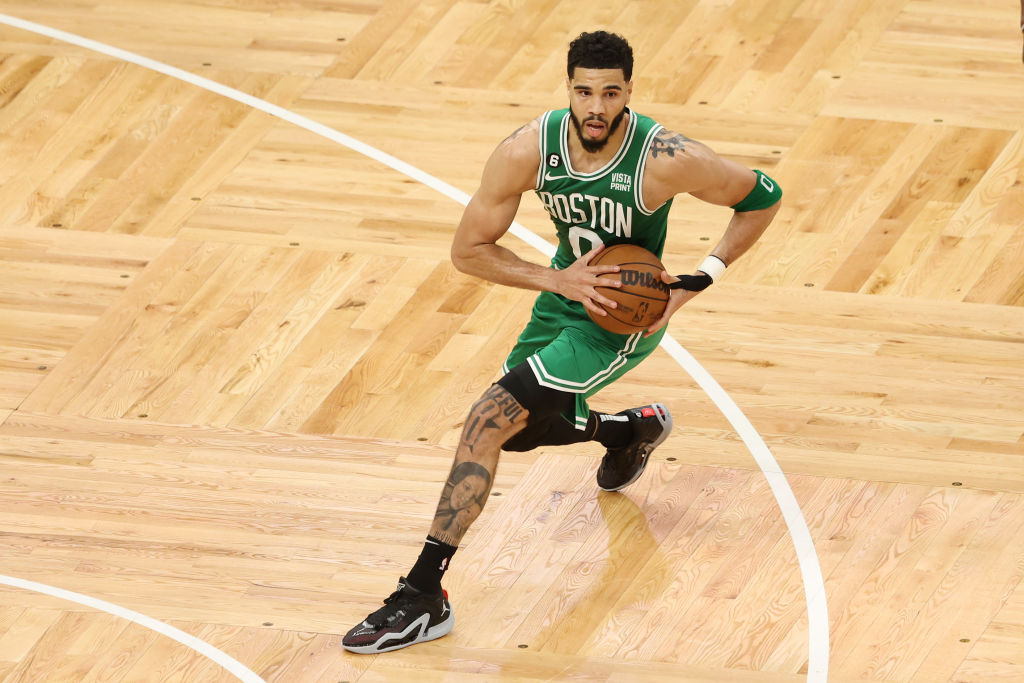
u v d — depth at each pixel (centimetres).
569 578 1309
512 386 1215
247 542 1359
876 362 1573
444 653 1231
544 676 1205
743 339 1614
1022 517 1353
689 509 1386
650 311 1202
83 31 2272
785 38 2186
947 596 1266
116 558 1341
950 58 2120
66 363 1605
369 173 1920
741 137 1956
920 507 1371
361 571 1324
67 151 1977
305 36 2250
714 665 1209
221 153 1969
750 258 1739
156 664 1220
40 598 1294
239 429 1507
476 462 1209
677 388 1547
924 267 1709
